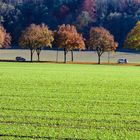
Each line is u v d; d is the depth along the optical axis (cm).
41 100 5675
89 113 4616
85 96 6306
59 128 3772
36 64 18875
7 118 4188
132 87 8031
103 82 9206
